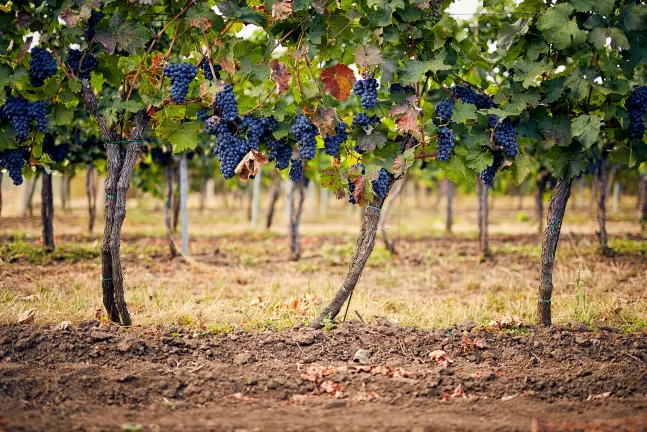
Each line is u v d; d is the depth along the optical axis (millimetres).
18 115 5195
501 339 5453
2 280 8188
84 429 3572
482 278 9633
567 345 5355
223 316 6328
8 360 4711
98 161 11586
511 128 5543
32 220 19969
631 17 5246
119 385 4281
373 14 5223
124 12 5285
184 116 5500
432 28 5258
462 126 5543
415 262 11633
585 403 4188
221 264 11180
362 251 5648
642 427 3623
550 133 5582
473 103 5645
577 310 6699
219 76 5434
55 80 5234
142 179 15273
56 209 28812
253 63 5477
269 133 5508
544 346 5316
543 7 5516
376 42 5230
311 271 10578
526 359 5098
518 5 5594
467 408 4059
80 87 5207
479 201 12086
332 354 5102
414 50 5387
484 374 4625
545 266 5945
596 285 8445
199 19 5164
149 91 5406
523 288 8492
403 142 5648
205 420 3781
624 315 6535
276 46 5398
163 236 16188
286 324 6012
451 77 5688
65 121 5492
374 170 5430
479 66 5844
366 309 6770
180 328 5539
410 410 3996
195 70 5188
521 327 5887
